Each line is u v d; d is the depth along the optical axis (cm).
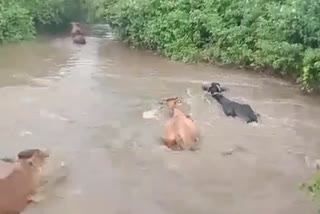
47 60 1661
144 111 1100
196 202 717
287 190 759
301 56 1356
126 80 1384
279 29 1423
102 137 946
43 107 1108
